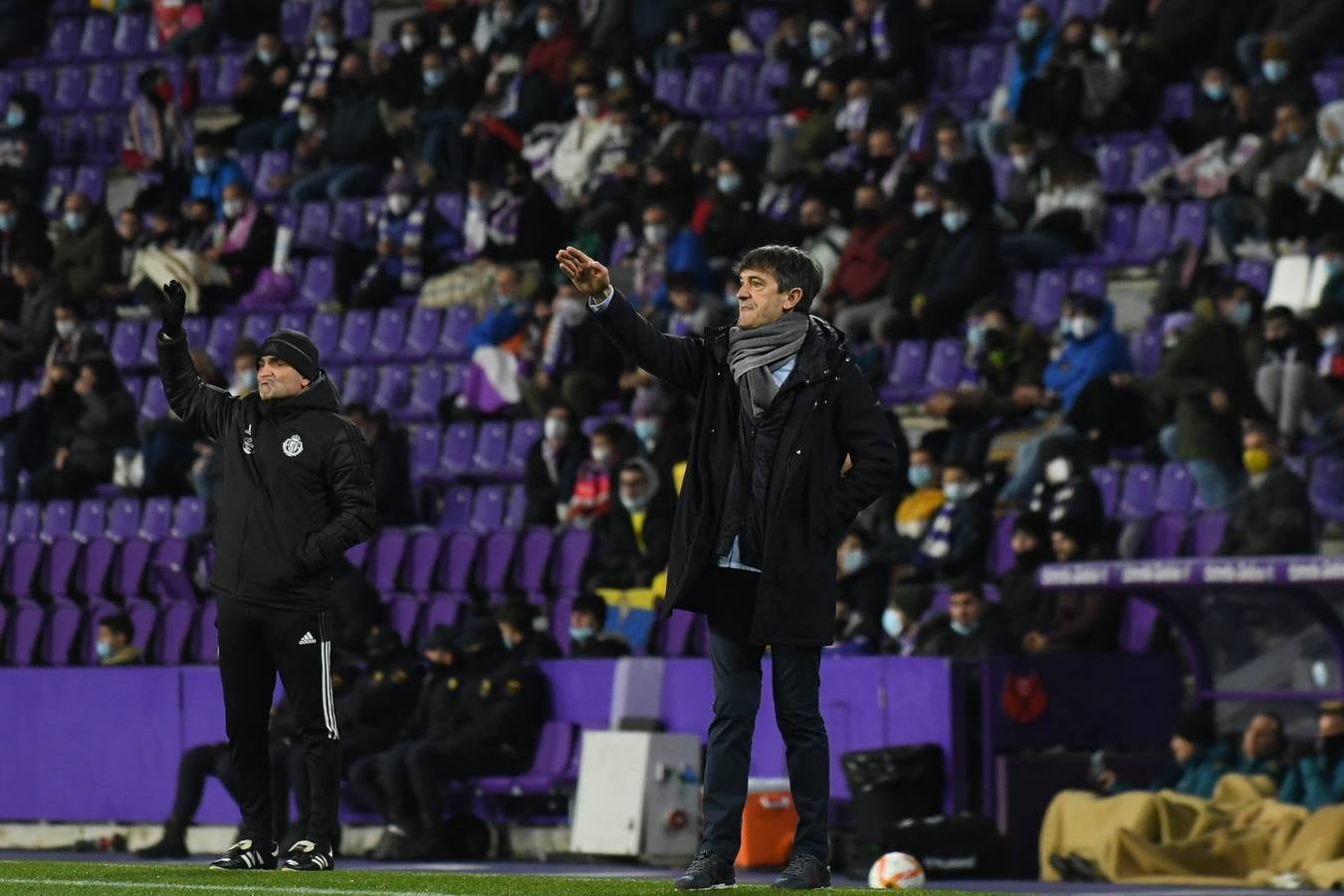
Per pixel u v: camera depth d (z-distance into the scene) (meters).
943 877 39.62
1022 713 41.97
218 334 74.62
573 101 78.94
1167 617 42.88
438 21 84.38
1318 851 36.31
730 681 23.83
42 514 68.69
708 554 23.64
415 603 56.22
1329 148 60.47
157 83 84.25
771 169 72.06
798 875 23.75
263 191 82.75
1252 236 61.72
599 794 43.47
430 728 46.44
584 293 23.88
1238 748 41.19
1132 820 38.62
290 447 29.77
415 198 75.44
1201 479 52.31
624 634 51.97
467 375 66.62
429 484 65.00
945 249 62.06
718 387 24.12
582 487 58.38
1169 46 69.75
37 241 79.06
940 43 75.25
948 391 56.84
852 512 23.84
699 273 65.50
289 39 92.19
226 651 29.98
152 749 49.62
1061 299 61.34
